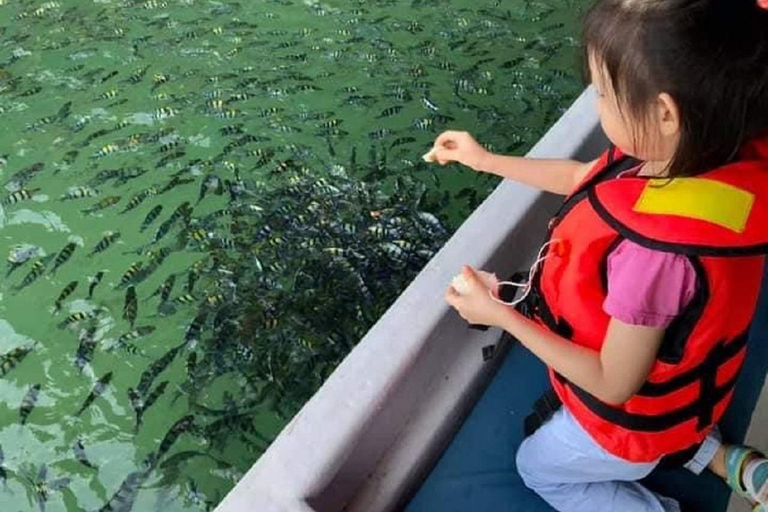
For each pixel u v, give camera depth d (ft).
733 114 2.82
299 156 8.95
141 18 11.13
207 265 7.81
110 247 8.03
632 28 2.86
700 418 3.66
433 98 9.70
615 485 4.21
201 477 6.29
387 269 7.74
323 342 7.12
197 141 9.16
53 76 10.13
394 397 4.13
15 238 8.15
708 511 4.44
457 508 4.26
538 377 4.72
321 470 3.67
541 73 10.05
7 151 9.10
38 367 7.05
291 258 7.84
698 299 3.08
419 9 11.19
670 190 3.09
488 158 4.66
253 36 10.74
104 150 9.09
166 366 7.01
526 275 4.43
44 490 6.24
